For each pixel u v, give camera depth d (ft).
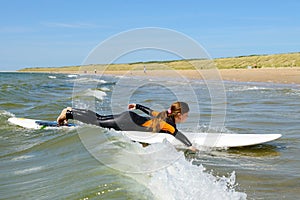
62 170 14.52
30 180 13.70
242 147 21.39
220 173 15.94
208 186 13.32
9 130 24.54
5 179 14.06
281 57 176.45
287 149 20.79
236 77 102.83
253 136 22.21
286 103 43.73
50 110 35.86
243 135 22.50
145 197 11.32
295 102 44.75
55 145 19.33
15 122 26.43
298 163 17.75
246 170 16.46
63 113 23.72
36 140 21.13
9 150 19.10
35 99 47.91
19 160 16.97
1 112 32.78
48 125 25.26
